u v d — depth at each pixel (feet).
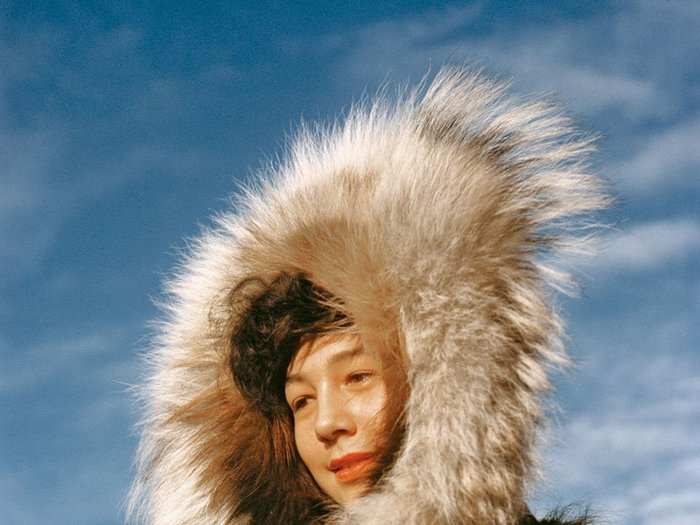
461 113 9.00
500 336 7.96
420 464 7.75
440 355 7.86
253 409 9.03
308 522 9.04
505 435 7.79
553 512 8.73
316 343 8.44
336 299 8.48
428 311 7.95
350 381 8.33
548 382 7.97
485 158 8.70
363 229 8.34
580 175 8.79
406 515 7.71
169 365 9.67
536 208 8.61
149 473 9.75
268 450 9.08
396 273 8.07
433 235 8.14
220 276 9.43
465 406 7.75
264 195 9.40
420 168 8.50
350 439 8.23
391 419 8.12
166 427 9.64
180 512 9.51
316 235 8.56
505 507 7.73
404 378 8.11
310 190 8.98
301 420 8.58
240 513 9.25
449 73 9.20
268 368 8.66
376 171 8.93
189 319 9.59
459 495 7.64
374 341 8.17
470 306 8.00
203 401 9.36
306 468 9.03
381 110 9.39
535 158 8.82
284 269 8.79
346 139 9.34
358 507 7.93
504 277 8.18
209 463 9.31
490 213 8.33
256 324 8.70
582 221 8.67
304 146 9.51
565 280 8.36
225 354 9.14
